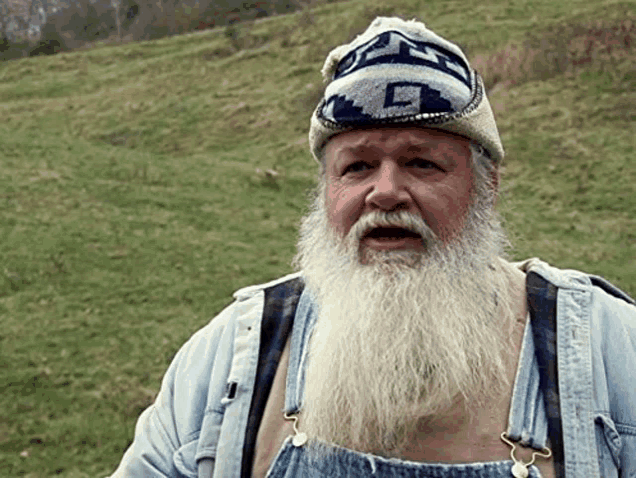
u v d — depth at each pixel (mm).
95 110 24938
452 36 23859
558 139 16391
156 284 10406
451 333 1576
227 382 1729
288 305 1826
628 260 11266
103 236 11812
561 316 1646
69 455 6770
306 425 1633
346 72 1684
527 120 17578
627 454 1553
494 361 1609
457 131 1619
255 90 24328
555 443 1521
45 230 11836
